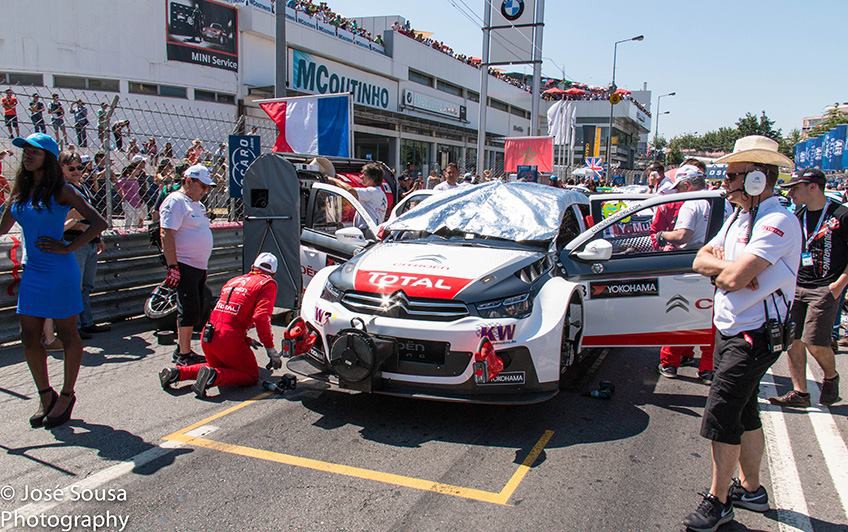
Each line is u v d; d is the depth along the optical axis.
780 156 3.02
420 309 4.25
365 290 4.45
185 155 10.25
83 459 3.79
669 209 5.77
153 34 16.72
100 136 7.32
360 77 25.55
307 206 7.34
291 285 6.80
